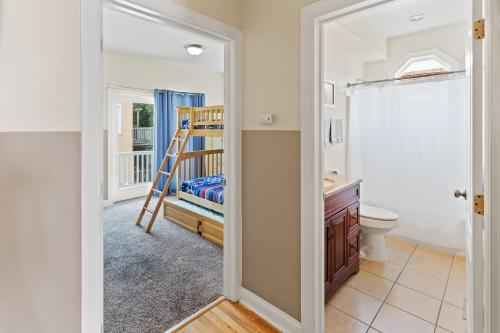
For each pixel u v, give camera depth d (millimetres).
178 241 3166
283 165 1726
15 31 1040
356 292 2186
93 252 1262
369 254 2760
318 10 1489
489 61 972
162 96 5199
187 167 5531
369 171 3367
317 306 1615
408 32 3400
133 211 4352
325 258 1949
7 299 1069
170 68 5316
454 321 1844
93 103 1236
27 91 1075
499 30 951
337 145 3385
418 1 2617
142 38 3740
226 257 2057
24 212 1090
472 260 1085
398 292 2186
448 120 2879
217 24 1744
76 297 1227
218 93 6188
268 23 1749
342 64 3371
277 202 1775
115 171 4895
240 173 1973
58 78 1146
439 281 2348
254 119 1873
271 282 1845
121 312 1901
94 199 1255
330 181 2439
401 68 3566
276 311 1811
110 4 1346
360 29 2934
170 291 2160
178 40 3830
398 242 3186
